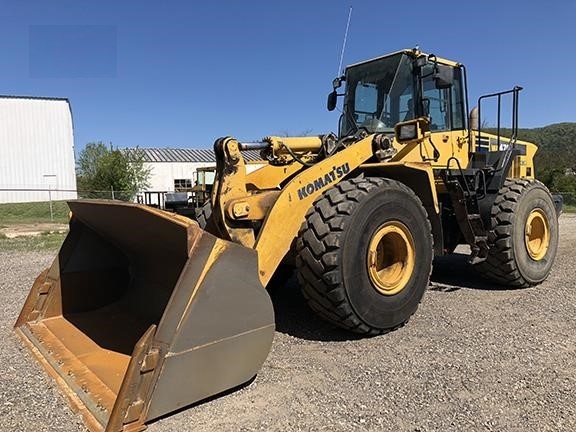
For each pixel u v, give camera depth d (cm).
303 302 465
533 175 742
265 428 236
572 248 849
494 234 524
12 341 346
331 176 364
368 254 350
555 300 482
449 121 528
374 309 355
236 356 262
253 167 497
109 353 301
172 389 236
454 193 482
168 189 3684
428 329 387
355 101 539
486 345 350
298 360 322
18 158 2859
